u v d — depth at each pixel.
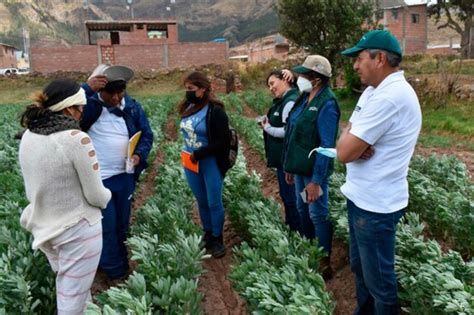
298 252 4.57
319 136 4.62
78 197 3.46
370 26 22.45
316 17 21.12
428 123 15.73
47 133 3.30
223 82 30.17
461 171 7.52
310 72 4.58
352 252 3.96
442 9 43.28
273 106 5.90
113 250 4.95
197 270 4.20
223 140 5.33
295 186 5.40
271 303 3.47
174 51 37.31
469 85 18.27
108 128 4.72
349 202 3.65
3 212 5.06
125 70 4.68
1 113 19.73
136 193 8.27
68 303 3.56
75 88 3.42
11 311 3.64
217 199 5.60
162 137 13.08
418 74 23.86
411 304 3.99
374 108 3.27
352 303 4.70
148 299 3.52
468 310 3.35
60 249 3.50
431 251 4.32
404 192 3.48
